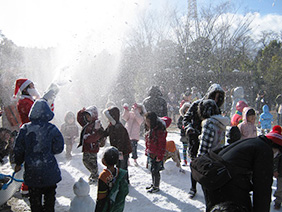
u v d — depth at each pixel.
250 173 2.46
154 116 4.60
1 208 4.18
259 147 2.41
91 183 5.14
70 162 6.49
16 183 4.19
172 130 11.98
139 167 6.21
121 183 3.22
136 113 6.24
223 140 3.90
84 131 5.13
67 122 6.80
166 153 5.48
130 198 4.49
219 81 25.23
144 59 22.72
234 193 2.40
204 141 3.75
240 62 31.06
